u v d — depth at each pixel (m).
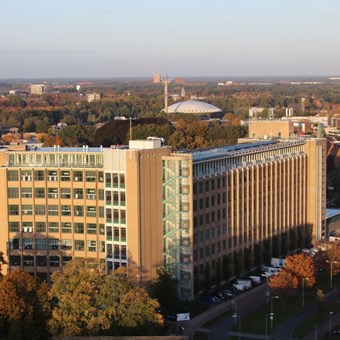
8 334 171.25
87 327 166.50
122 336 158.50
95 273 185.62
